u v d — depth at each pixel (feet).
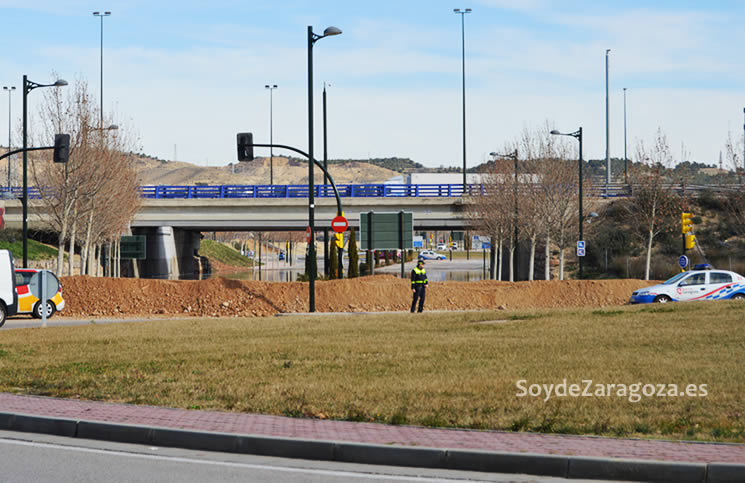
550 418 33.91
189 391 40.81
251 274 291.79
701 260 201.77
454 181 271.08
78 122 158.40
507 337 63.00
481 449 28.35
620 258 207.72
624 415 34.45
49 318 102.99
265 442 30.32
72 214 158.10
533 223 189.78
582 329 67.05
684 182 225.15
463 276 246.68
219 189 238.68
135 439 32.45
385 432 31.71
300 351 55.83
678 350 53.72
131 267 242.99
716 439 30.40
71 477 27.17
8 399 39.45
